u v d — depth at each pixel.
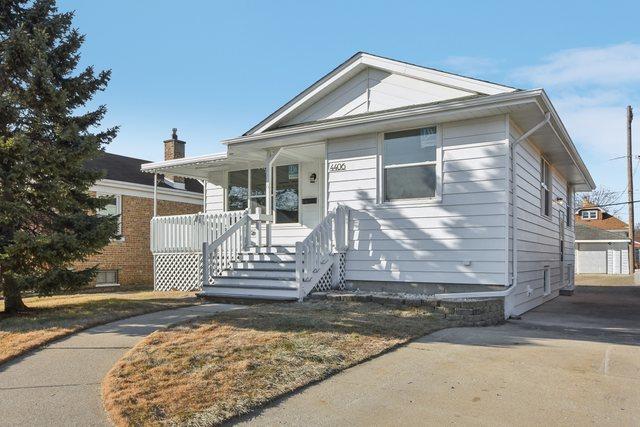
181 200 20.81
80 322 7.36
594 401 4.30
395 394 4.43
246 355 5.27
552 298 13.75
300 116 11.88
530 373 5.07
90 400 4.27
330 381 4.75
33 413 4.00
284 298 9.20
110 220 9.16
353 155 10.66
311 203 13.24
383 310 7.98
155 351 5.45
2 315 8.41
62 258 8.44
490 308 8.15
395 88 10.77
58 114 8.59
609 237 36.88
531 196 11.02
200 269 13.00
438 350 5.93
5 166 8.27
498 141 9.07
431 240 9.62
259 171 14.38
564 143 11.58
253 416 3.93
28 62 8.41
